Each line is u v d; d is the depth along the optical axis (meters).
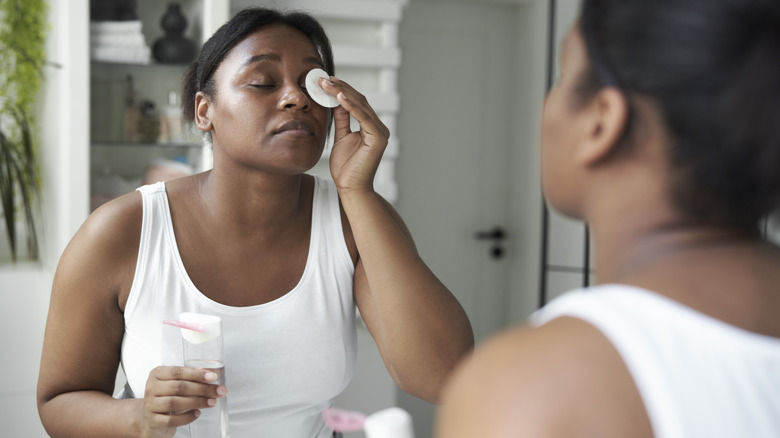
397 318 1.01
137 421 0.95
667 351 0.34
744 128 0.35
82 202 2.14
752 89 0.35
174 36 2.32
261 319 1.06
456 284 3.17
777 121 0.35
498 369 0.34
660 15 0.36
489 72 3.14
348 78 2.56
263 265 1.07
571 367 0.33
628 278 0.38
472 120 3.14
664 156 0.37
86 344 1.05
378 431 0.60
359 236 1.03
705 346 0.34
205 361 0.92
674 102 0.36
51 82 2.28
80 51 2.14
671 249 0.38
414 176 3.06
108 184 2.25
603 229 0.41
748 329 0.35
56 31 2.24
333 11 2.46
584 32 0.39
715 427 0.32
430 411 3.04
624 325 0.34
